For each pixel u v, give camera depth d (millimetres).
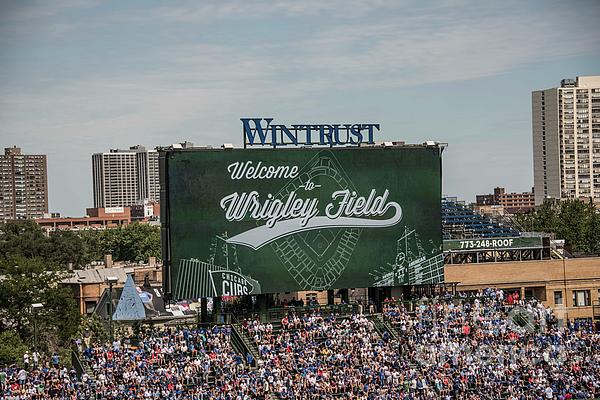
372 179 105812
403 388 95812
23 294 131000
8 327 132375
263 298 103750
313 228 103625
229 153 100875
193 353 97312
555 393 99438
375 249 105812
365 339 102062
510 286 131875
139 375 92188
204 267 99812
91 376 93125
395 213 106625
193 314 141000
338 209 104562
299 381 93750
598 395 100438
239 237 101000
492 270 131125
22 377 93438
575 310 132875
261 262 101812
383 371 97062
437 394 96625
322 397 92312
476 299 114000
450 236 138375
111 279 101688
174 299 98875
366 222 105500
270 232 102125
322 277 104000
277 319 104625
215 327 100500
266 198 102000
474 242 131750
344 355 99062
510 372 101188
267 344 98875
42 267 137750
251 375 93688
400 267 106750
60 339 132875
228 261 100562
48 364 102062
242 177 101188
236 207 100938
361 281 105375
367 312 108750
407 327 105500
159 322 134125
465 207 142125
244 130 101750
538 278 132625
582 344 109000
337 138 104938
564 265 133625
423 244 107562
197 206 99625
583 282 134125
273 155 102375
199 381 93000
